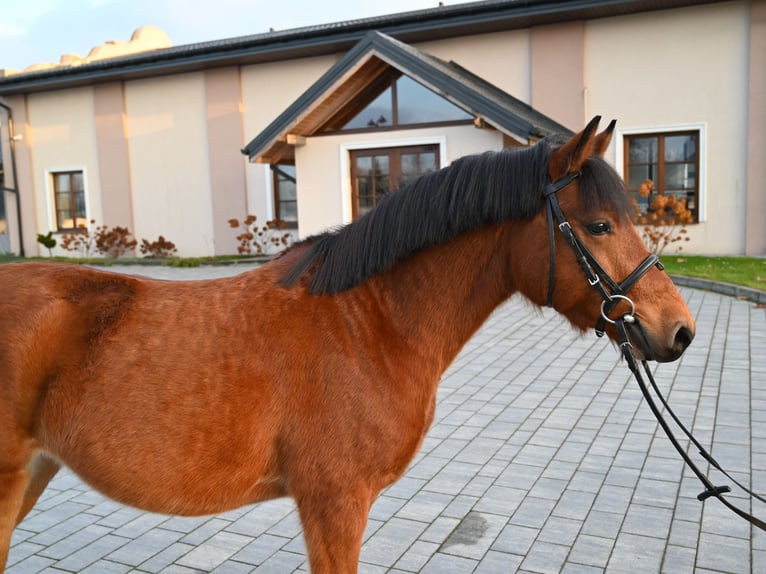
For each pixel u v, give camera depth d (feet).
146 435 6.41
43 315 6.60
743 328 25.62
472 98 38.04
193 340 6.70
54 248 67.51
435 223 7.11
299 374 6.73
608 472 13.23
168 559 10.45
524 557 10.17
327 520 6.64
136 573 10.01
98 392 6.46
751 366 20.51
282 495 7.22
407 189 7.39
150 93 61.72
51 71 61.31
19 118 66.59
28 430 6.67
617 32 47.55
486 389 19.16
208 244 61.31
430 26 49.75
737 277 35.06
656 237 44.55
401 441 6.88
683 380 19.29
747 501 11.84
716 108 45.73
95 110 63.62
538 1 46.16
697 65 45.88
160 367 6.55
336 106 44.93
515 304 33.19
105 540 11.09
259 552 10.68
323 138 46.42
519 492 12.45
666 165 48.03
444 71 39.24
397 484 12.90
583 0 45.32
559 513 11.57
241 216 59.52
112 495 6.63
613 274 6.77
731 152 45.68
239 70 58.13
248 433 6.57
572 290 6.91
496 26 49.49
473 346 24.71
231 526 11.60
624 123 48.14
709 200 46.57
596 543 10.52
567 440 15.01
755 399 17.35
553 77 49.19
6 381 6.48
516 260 7.17
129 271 50.34
